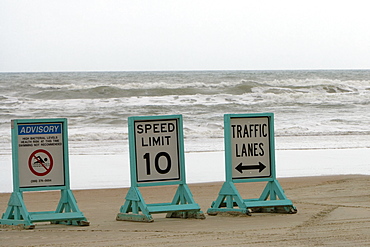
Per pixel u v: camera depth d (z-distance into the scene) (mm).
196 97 70312
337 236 11844
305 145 36781
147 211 14016
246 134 15250
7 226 13609
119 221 14406
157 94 72750
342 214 14820
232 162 15094
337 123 50438
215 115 56906
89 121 51469
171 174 14688
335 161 29062
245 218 14469
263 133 15406
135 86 73750
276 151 33625
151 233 12508
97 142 38969
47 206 17266
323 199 17625
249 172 15234
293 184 21156
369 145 36938
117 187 21406
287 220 14016
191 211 14555
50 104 63594
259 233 12281
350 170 25828
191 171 25734
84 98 70312
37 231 13023
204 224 13633
